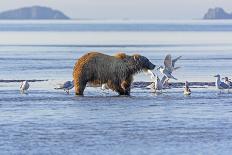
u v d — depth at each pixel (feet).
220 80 197.77
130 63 172.55
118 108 150.61
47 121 133.59
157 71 250.37
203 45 453.17
